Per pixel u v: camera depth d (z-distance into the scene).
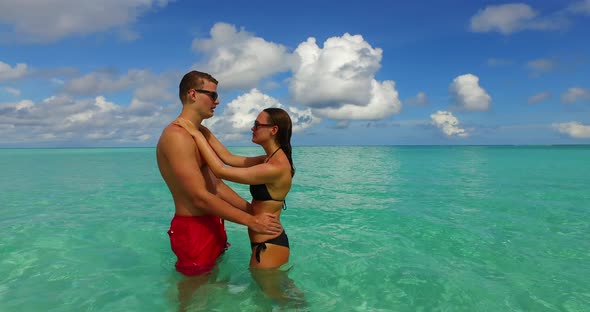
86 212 7.38
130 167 21.67
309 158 34.97
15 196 9.61
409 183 12.53
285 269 3.80
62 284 3.67
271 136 3.74
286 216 6.93
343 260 4.42
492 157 35.44
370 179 13.94
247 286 3.61
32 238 5.36
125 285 3.64
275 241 3.74
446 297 3.41
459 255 4.64
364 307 3.19
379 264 4.29
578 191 10.18
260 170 3.57
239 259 4.38
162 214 7.18
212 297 3.36
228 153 4.17
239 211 3.63
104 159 33.22
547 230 5.84
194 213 3.81
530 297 3.42
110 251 4.77
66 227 6.04
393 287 3.63
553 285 3.69
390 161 28.69
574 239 5.32
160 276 3.88
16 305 3.19
